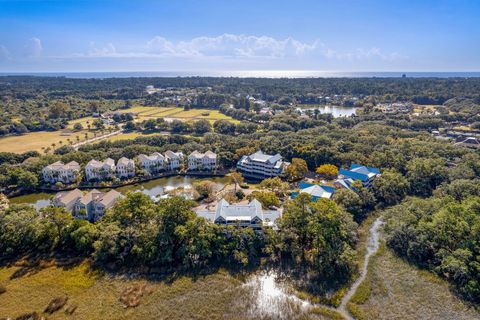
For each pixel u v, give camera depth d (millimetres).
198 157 159625
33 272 80312
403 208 103438
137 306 70500
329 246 83625
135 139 193125
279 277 79750
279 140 183250
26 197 130125
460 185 110562
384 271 82188
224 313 68875
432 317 67688
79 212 105250
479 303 70188
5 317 66562
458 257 77562
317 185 118188
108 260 84812
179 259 85188
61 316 67375
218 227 87938
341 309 70000
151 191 136625
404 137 197000
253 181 148000
